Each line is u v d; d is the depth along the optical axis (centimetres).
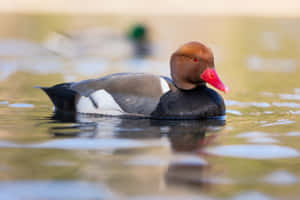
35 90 1306
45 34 2984
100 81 1034
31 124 857
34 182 524
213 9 4588
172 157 628
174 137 756
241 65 2023
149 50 2702
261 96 1245
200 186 517
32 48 2573
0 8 4222
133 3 4844
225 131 810
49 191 498
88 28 3088
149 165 590
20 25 3366
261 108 1071
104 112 987
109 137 752
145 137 755
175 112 943
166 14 4306
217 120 927
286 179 541
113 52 2634
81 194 491
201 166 589
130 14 4244
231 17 4172
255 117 957
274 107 1084
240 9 4634
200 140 734
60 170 566
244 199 482
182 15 4262
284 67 1939
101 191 500
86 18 3856
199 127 848
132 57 2419
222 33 3278
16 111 998
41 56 2344
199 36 3131
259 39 3044
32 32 3073
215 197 487
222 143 714
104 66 2005
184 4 4841
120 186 516
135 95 977
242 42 2898
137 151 659
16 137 741
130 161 607
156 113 951
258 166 590
